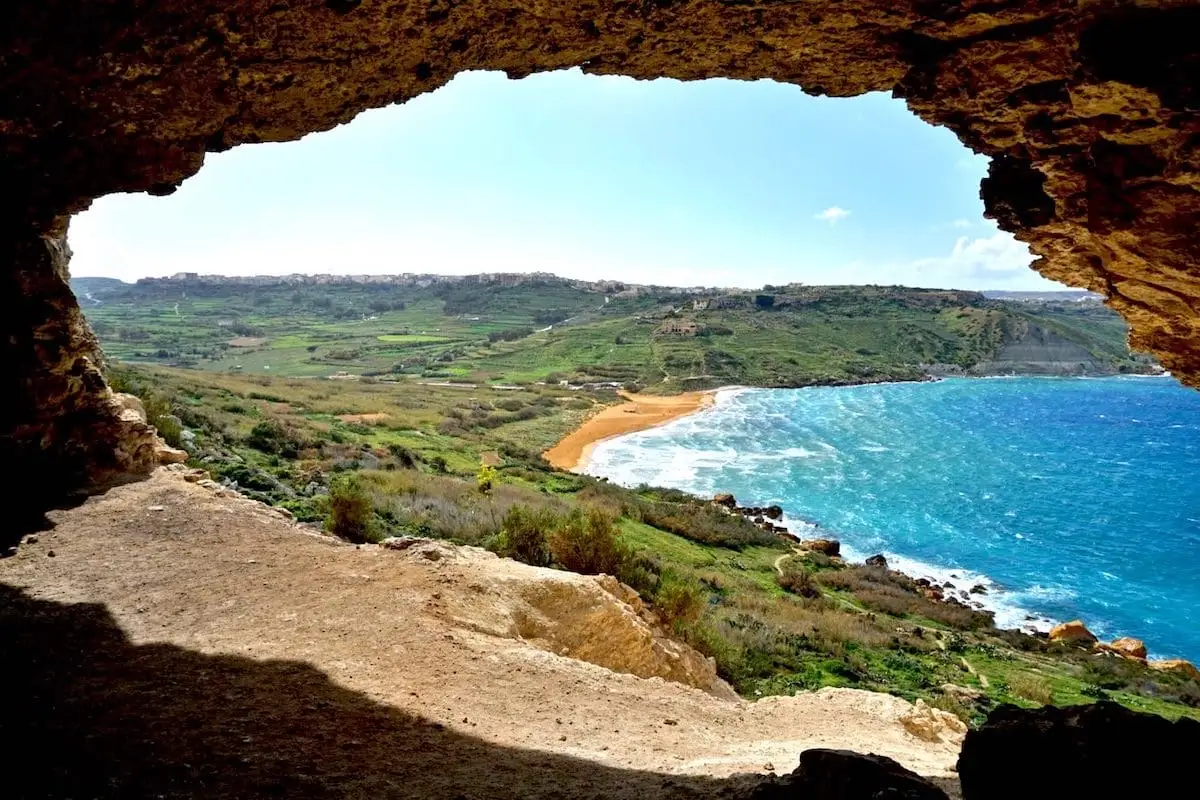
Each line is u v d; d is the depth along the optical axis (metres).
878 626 22.14
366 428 45.41
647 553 24.56
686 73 8.04
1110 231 6.98
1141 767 3.95
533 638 11.48
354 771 6.46
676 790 6.44
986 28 6.21
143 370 51.12
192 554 12.18
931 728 11.69
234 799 5.67
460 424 57.72
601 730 8.58
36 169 8.80
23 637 8.62
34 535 12.37
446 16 6.73
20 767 5.68
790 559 30.36
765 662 16.53
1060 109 6.50
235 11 6.33
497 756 7.22
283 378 77.50
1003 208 8.18
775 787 4.91
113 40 6.44
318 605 10.61
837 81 7.83
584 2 6.60
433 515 20.89
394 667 9.05
